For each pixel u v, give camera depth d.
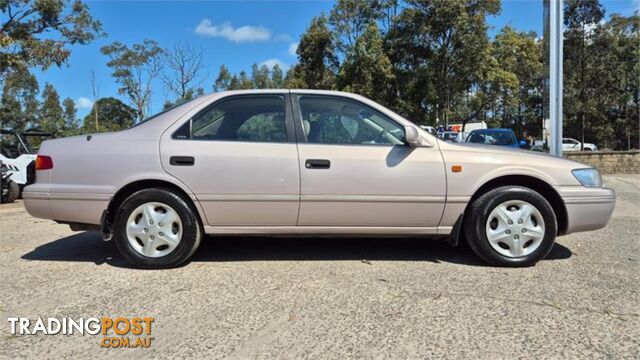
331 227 4.37
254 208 4.30
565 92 30.56
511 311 3.36
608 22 30.72
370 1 35.75
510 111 47.06
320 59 38.12
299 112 4.42
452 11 29.00
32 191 4.39
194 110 4.42
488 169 4.35
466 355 2.73
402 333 3.01
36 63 12.69
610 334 3.00
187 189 4.27
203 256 4.82
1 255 4.96
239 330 3.08
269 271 4.32
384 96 32.75
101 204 4.30
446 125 31.34
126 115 56.44
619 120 37.53
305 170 4.25
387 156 4.30
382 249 5.09
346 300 3.58
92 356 2.75
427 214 4.36
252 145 4.30
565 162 4.50
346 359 2.69
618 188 12.16
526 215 4.38
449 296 3.66
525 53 39.56
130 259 4.36
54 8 14.27
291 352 2.78
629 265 4.50
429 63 31.36
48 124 49.88
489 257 4.40
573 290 3.79
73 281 4.07
